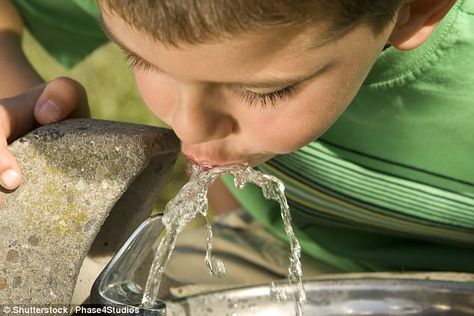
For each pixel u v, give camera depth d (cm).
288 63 132
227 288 181
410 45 161
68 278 146
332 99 144
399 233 230
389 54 188
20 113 175
